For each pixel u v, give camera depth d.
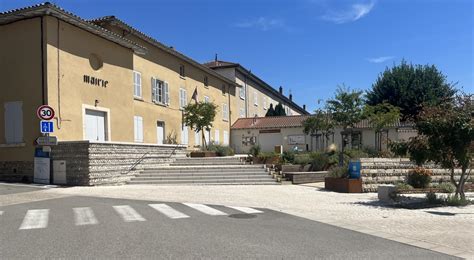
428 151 12.46
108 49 21.80
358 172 16.08
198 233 7.92
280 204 12.45
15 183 17.33
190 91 34.62
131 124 23.47
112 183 18.09
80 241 7.25
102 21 23.56
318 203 12.73
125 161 19.08
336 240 7.44
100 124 21.12
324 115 34.22
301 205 12.26
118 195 14.25
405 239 7.57
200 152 25.92
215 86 40.28
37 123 17.84
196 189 16.39
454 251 6.70
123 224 8.84
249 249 6.69
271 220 9.52
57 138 17.88
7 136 18.50
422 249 6.82
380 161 16.97
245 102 48.88
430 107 12.63
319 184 19.53
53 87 18.09
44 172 17.39
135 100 26.06
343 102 32.12
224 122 42.06
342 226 8.85
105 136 21.34
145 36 26.50
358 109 32.28
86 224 8.84
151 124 27.97
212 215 10.16
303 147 40.28
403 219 9.78
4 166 18.34
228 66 45.25
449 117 11.92
